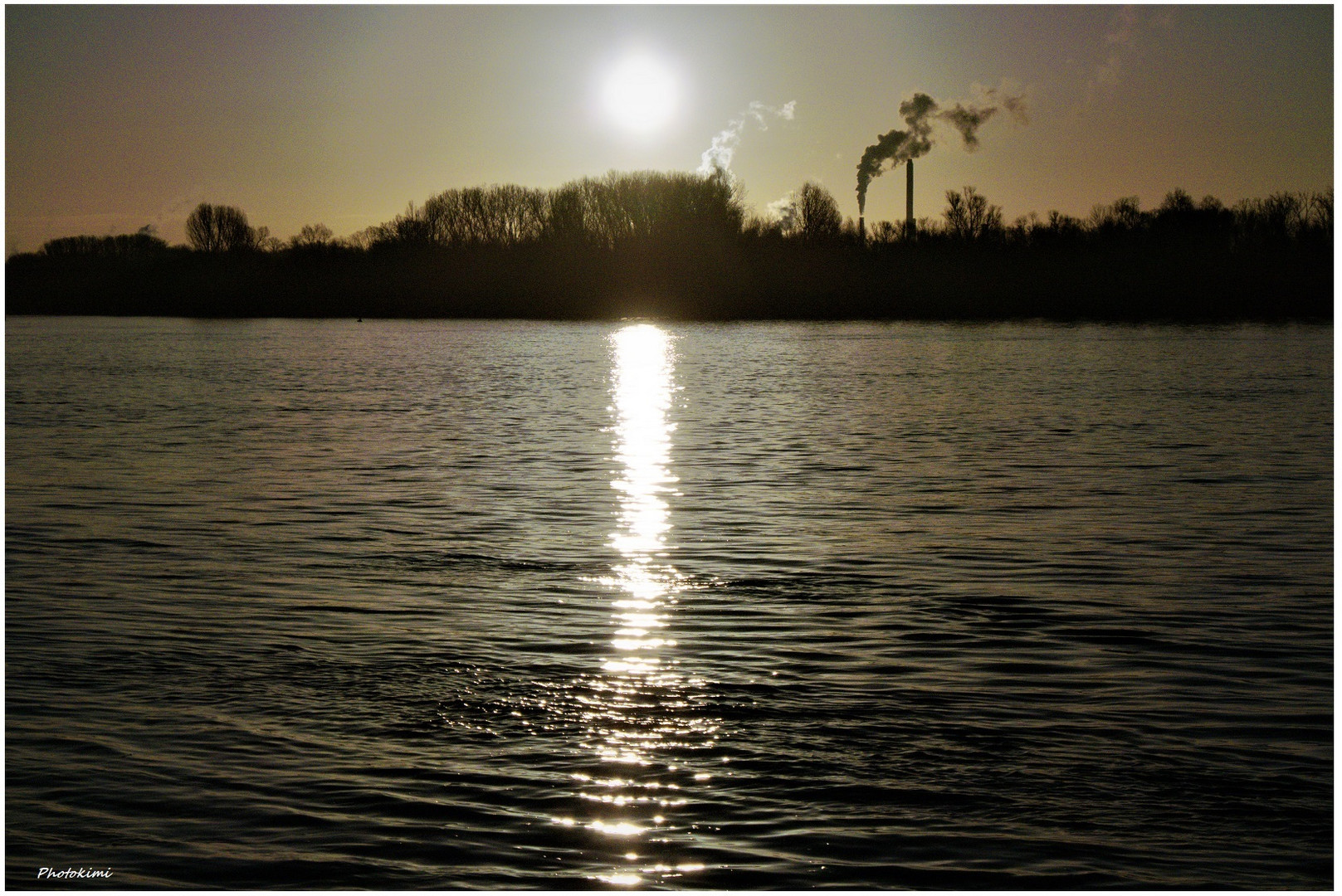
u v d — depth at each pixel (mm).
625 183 157000
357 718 13000
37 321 160750
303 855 10328
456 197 168375
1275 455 33188
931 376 64562
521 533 22266
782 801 11188
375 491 27094
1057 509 24703
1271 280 138875
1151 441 36250
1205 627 16172
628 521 23469
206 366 75250
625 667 14609
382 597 17703
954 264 148250
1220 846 10430
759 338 107875
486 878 10008
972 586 18359
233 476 29438
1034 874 10039
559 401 51562
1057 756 12062
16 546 21234
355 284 166750
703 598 17656
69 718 12984
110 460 32625
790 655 15031
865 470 30406
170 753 12141
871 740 12445
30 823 10805
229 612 16906
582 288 156750
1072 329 119938
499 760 12000
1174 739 12438
